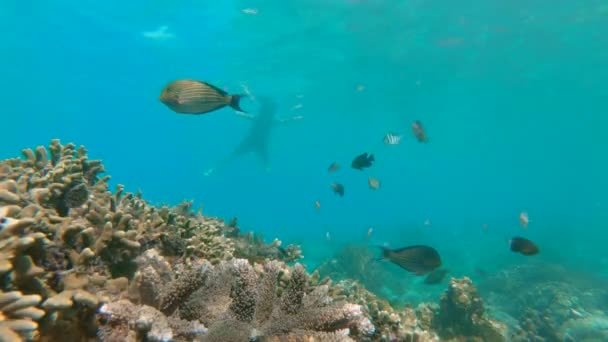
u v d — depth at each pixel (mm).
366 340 3131
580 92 43250
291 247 7438
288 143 86812
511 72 35812
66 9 28000
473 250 27234
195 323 2396
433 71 35438
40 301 2170
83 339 2279
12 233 2174
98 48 35844
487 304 15250
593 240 31062
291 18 24344
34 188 3256
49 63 41312
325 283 4738
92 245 2748
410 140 75188
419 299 15164
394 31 26266
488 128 68750
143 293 2473
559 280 16297
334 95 43719
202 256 4133
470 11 23297
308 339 2555
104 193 4094
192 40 29891
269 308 2777
